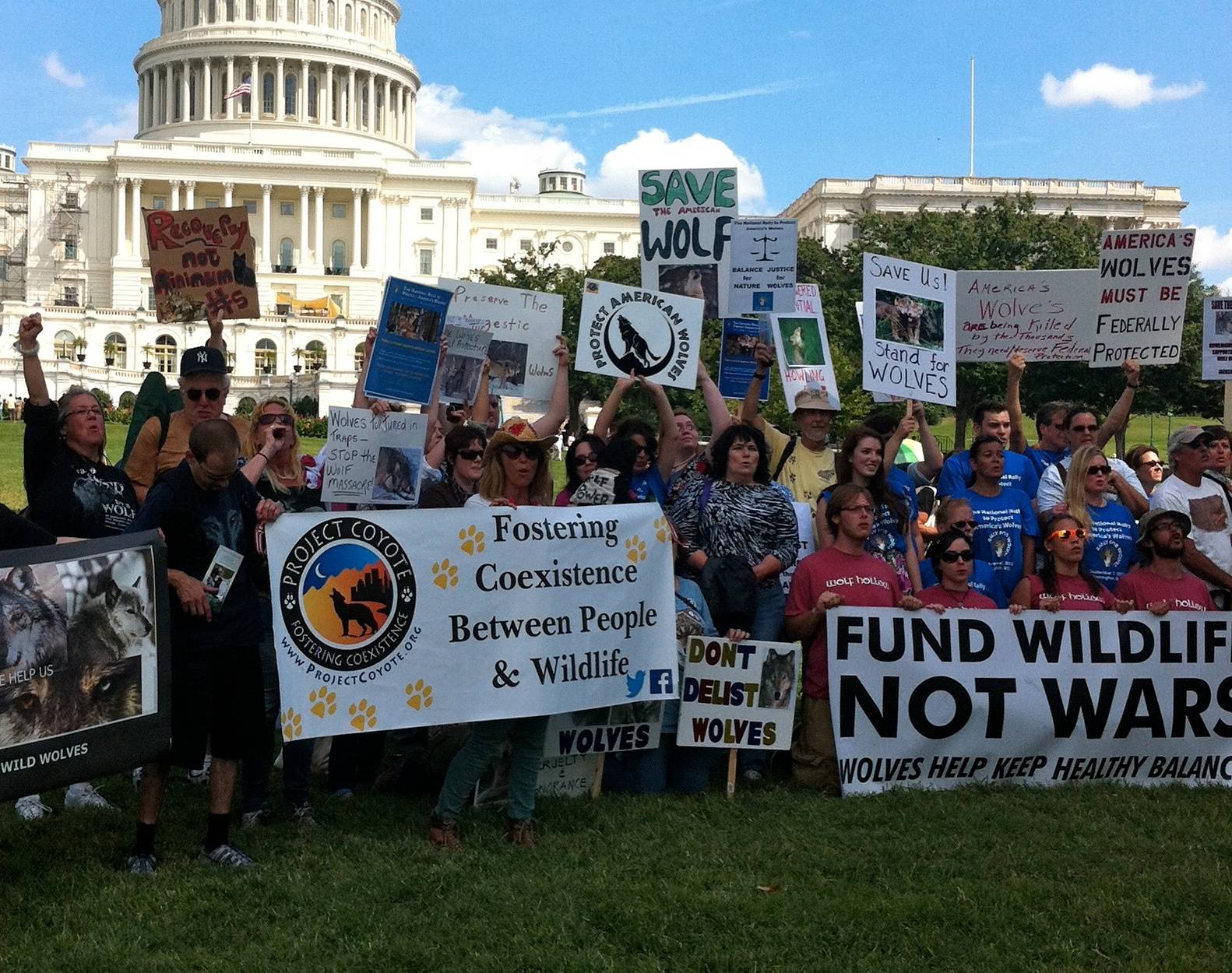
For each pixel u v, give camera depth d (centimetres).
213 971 536
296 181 10119
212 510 654
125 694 613
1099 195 9550
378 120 11556
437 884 629
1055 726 822
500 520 712
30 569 586
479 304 1012
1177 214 9619
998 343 1084
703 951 555
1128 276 1055
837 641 798
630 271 5553
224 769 659
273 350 8900
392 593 687
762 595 839
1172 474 933
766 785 820
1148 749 837
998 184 9594
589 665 729
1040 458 1009
